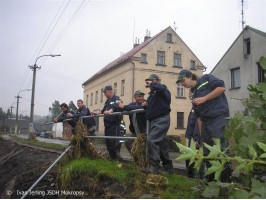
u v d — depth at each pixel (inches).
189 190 134.0
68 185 175.9
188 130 222.7
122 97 1107.9
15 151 659.4
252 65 745.0
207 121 141.7
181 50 1135.6
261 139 93.8
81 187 169.8
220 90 137.9
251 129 94.6
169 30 1122.7
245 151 93.0
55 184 189.0
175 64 1126.4
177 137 630.5
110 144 231.3
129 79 1053.8
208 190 98.2
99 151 244.1
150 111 173.5
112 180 162.7
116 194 148.3
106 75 1290.6
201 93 146.9
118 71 1155.9
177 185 144.9
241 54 778.8
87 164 185.6
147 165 173.6
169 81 1090.1
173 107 1071.0
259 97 99.0
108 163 198.8
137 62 1046.4
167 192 135.8
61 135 1827.0
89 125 261.6
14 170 361.4
